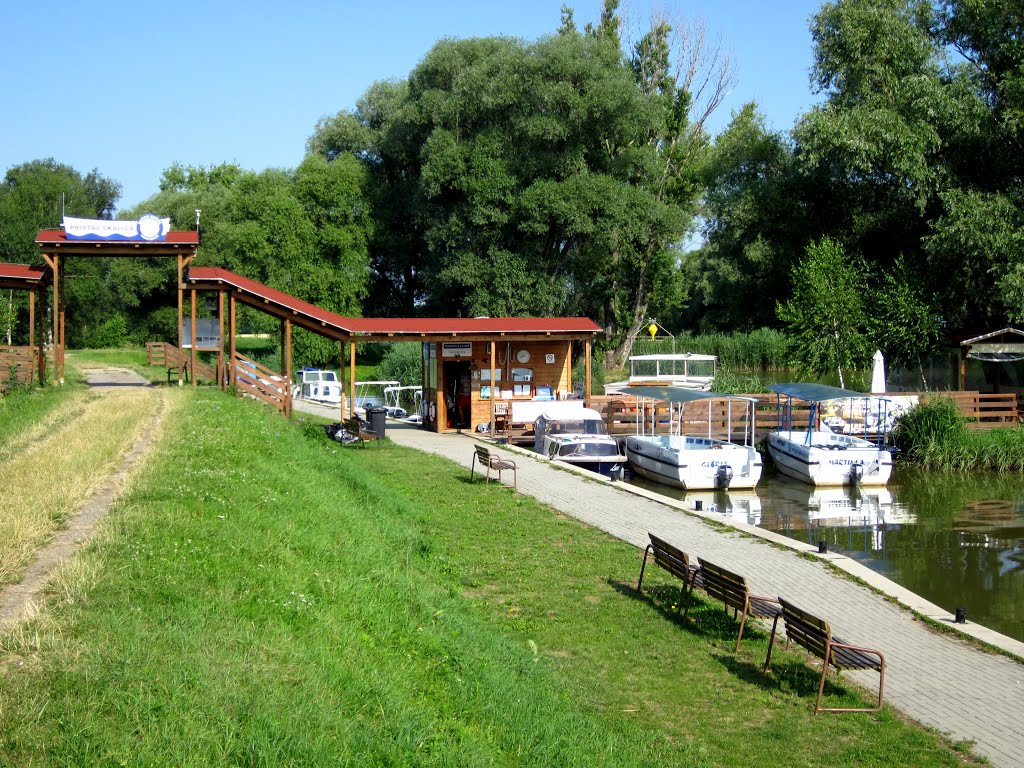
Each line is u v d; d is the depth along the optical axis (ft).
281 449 63.41
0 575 28.91
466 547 52.13
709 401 102.53
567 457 88.63
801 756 27.91
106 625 25.25
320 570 35.45
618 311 183.62
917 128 125.39
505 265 172.65
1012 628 45.21
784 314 129.08
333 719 22.58
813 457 88.79
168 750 19.62
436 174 172.96
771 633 36.88
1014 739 29.19
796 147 147.54
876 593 44.42
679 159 187.01
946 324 128.57
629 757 26.23
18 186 217.97
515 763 23.79
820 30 138.72
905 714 31.14
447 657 30.07
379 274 222.07
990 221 116.47
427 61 185.78
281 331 140.36
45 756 18.88
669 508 63.93
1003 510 77.66
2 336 179.11
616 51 179.83
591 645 37.09
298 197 198.29
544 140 171.83
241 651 25.49
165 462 49.29
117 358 159.43
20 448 55.16
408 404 153.48
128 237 95.14
